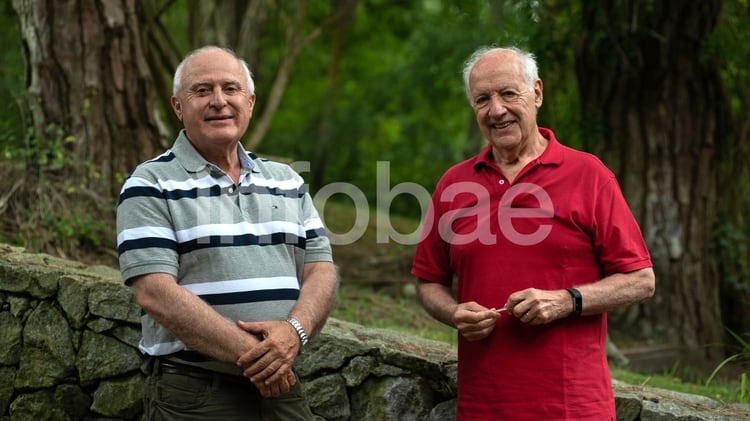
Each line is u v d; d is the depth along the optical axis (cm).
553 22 709
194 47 862
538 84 294
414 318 571
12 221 528
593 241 276
